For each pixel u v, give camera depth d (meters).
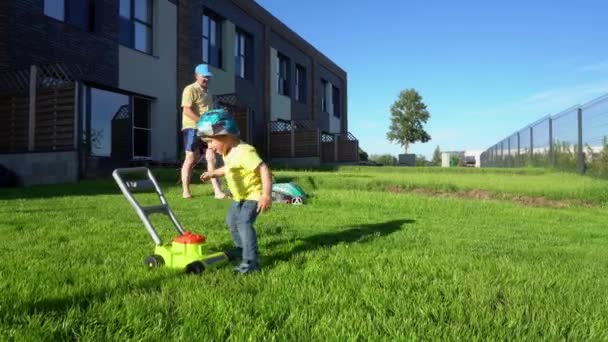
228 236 4.61
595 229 6.35
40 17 12.10
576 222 7.12
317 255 3.86
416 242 4.78
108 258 3.51
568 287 3.09
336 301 2.58
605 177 14.08
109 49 14.26
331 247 4.30
